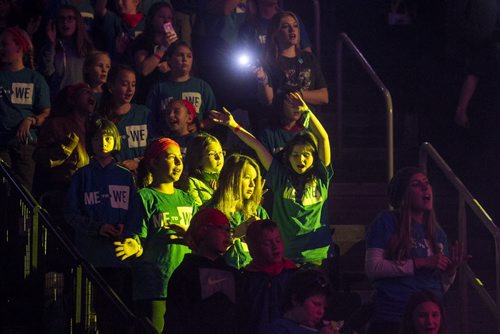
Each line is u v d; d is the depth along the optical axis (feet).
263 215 49.19
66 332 47.01
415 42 72.54
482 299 53.47
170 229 46.06
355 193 61.77
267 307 42.78
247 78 61.72
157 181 46.91
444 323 44.06
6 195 50.98
